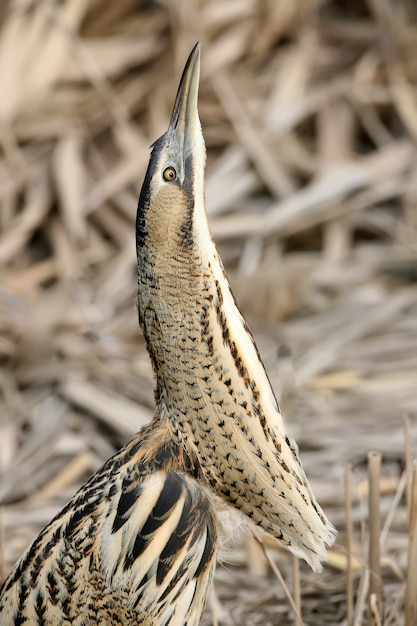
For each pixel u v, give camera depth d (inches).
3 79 748.6
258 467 375.9
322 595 500.7
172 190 363.3
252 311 703.7
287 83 804.6
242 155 776.9
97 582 373.7
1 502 576.7
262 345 677.3
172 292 365.4
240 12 799.7
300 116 795.4
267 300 700.7
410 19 832.9
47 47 759.1
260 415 374.6
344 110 799.7
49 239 736.3
